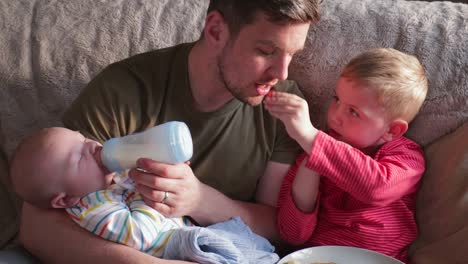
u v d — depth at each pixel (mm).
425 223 1409
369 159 1328
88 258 1193
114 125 1362
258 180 1539
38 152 1254
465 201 1333
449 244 1342
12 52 1531
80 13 1566
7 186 1598
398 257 1404
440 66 1399
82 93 1399
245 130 1469
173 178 1228
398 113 1365
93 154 1277
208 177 1464
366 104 1346
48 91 1533
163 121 1407
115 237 1197
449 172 1371
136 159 1192
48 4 1571
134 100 1391
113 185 1322
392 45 1445
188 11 1575
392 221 1395
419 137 1450
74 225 1237
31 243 1276
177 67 1405
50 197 1268
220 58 1311
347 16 1488
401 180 1343
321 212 1480
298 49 1258
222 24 1290
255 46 1241
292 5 1171
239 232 1370
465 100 1382
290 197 1427
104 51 1544
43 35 1542
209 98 1393
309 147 1327
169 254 1237
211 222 1404
